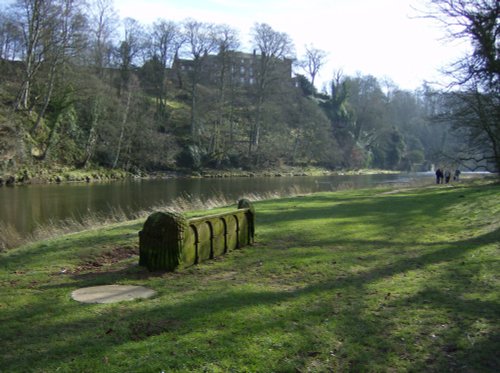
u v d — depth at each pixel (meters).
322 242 10.16
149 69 67.19
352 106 93.50
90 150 46.12
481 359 4.43
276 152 67.25
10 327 5.09
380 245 9.77
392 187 32.22
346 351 4.58
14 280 7.16
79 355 4.38
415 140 93.81
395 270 7.61
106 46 57.22
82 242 10.16
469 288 6.49
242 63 74.25
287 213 15.09
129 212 22.89
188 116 65.44
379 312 5.62
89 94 47.09
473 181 32.84
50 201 25.98
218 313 5.50
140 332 4.93
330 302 5.98
